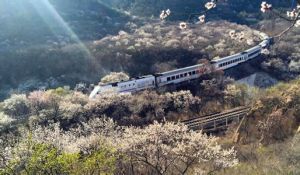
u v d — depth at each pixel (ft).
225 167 63.31
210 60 232.53
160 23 358.23
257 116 93.76
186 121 131.85
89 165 46.37
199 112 148.77
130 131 69.87
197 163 67.41
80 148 60.23
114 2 458.91
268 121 87.97
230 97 159.63
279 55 248.93
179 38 291.99
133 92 180.65
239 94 160.15
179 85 195.72
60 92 180.75
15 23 333.62
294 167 56.24
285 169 55.98
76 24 362.12
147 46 272.72
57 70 262.47
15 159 40.91
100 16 396.37
